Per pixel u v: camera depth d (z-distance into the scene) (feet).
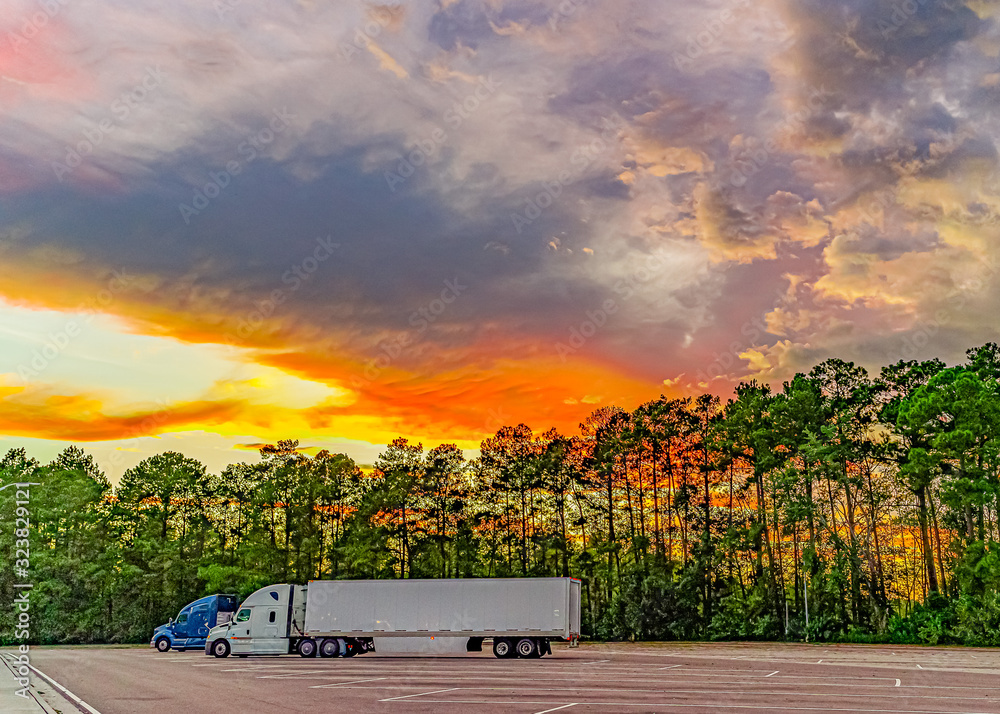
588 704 63.93
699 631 217.56
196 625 176.96
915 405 190.29
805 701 65.51
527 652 129.90
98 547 266.57
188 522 296.71
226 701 68.49
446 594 131.75
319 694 74.13
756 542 227.20
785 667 107.55
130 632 247.70
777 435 223.30
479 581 131.44
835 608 212.84
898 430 209.36
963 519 196.95
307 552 263.49
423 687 80.18
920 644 178.91
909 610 219.82
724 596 231.09
